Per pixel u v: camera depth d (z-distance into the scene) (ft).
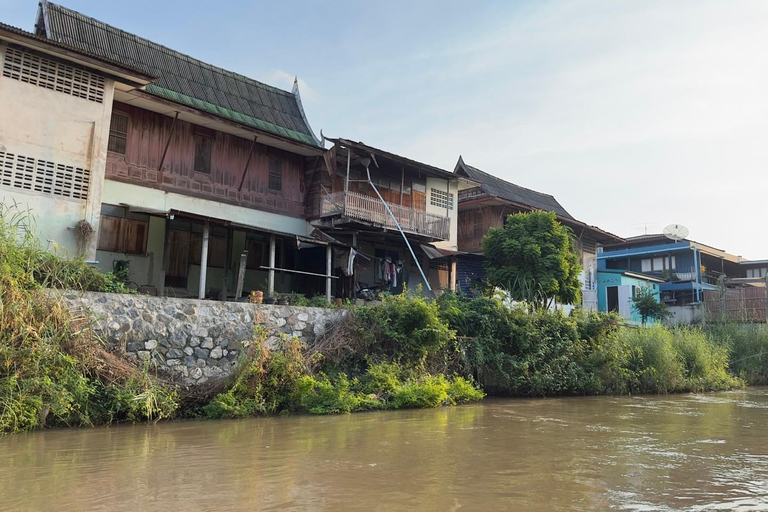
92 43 61.82
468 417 40.81
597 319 70.28
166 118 61.31
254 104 74.08
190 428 33.30
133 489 19.71
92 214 49.34
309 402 41.16
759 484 22.07
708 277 139.64
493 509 18.03
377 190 77.71
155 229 59.47
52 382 31.91
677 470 24.32
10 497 18.60
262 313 45.09
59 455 25.09
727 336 88.63
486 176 111.34
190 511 17.35
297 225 72.13
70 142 48.78
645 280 126.52
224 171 65.62
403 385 47.21
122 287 41.37
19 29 44.55
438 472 22.85
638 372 68.54
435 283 85.92
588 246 115.96
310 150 71.36
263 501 18.44
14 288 32.12
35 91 47.37
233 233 66.08
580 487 21.04
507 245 72.13
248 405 38.70
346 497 19.01
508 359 58.95
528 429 35.70
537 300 71.41
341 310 50.90
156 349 38.68
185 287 61.46
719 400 59.62
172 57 68.95
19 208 45.65
